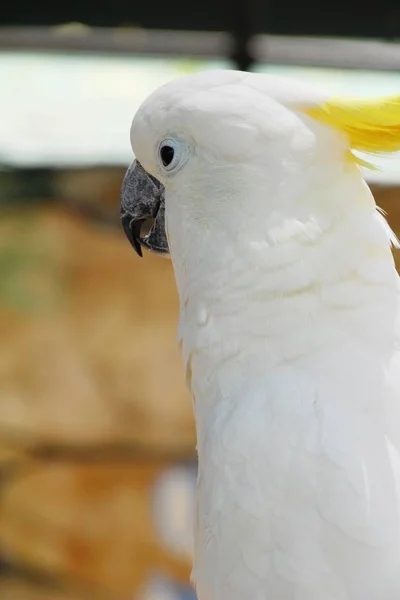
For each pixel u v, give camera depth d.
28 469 10.80
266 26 10.60
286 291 4.19
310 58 10.71
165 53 10.87
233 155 4.27
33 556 10.71
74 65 11.27
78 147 11.28
